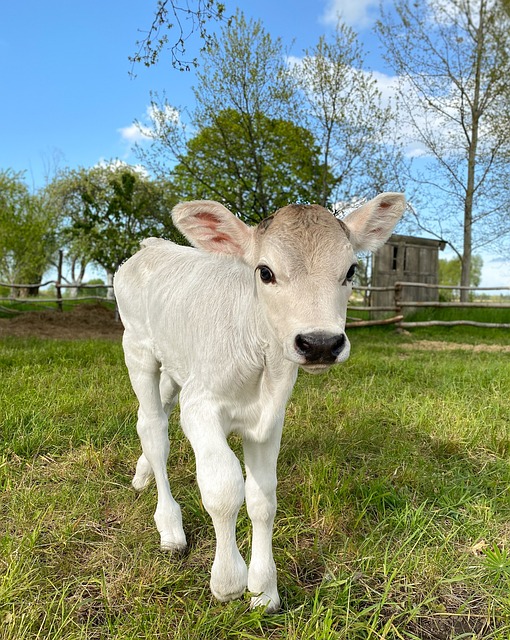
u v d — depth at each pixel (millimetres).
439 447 3865
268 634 2098
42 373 5738
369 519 2926
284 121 12148
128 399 4801
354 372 6406
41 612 2121
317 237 2039
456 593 2348
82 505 2947
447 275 54812
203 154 12391
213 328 2303
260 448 2328
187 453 3746
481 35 15047
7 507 2920
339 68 11766
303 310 1901
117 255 12648
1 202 19312
